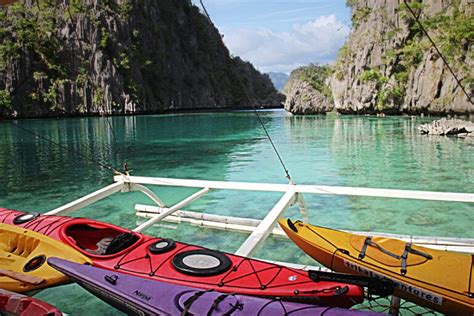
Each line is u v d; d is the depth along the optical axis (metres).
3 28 62.94
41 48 64.81
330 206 11.05
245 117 56.91
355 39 54.94
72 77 67.94
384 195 7.82
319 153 20.92
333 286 4.71
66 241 6.04
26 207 11.78
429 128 28.30
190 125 43.50
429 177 14.55
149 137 31.27
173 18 106.94
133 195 12.59
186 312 4.29
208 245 8.42
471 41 41.50
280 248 8.06
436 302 4.81
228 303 4.37
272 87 130.12
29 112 61.59
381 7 53.84
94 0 77.06
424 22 48.91
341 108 54.12
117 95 70.75
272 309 4.24
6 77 60.62
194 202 11.68
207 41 115.38
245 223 9.15
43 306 4.52
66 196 12.94
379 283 4.63
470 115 40.81
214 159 19.84
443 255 5.39
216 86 109.75
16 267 5.86
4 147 25.78
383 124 37.34
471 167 16.14
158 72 89.50
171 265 5.30
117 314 5.95
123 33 80.00
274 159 19.41
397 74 48.28
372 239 5.82
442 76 43.19
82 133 35.38
